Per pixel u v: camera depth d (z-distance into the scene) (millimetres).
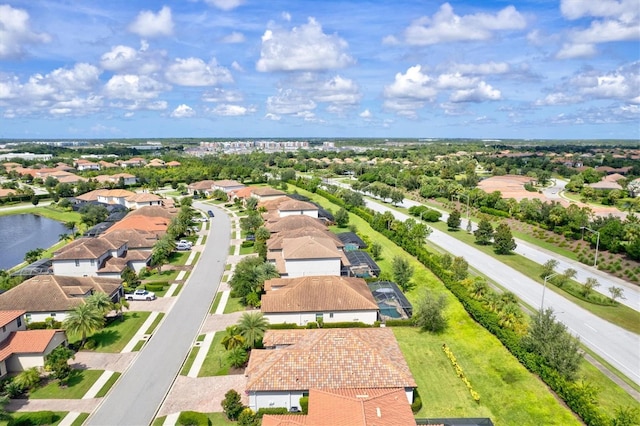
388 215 123438
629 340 60906
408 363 54688
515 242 110312
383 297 71438
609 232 100625
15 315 56781
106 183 199750
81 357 56781
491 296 66938
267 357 48750
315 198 172625
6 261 106812
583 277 86875
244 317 55406
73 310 61938
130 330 64125
